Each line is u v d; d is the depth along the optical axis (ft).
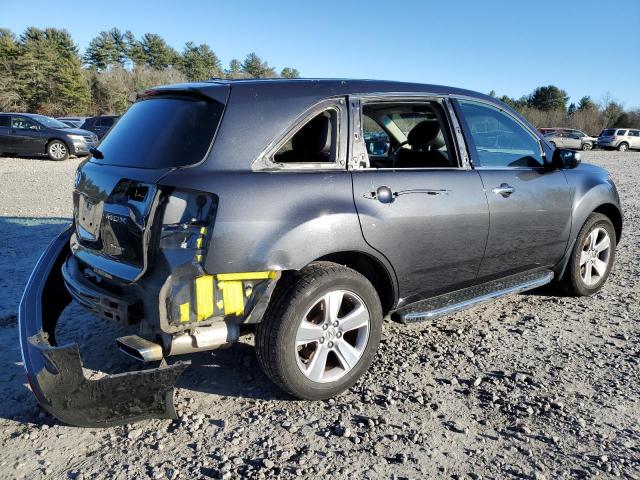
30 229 23.86
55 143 60.80
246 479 8.20
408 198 11.00
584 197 14.97
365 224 10.27
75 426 9.12
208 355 12.16
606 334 13.56
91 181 10.36
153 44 278.67
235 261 8.97
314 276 9.70
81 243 10.84
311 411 10.04
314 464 8.55
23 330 9.89
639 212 31.50
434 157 13.25
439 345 12.80
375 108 12.36
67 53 227.40
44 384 8.60
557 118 214.90
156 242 8.81
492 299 12.85
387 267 10.85
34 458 8.70
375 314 10.62
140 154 9.73
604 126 210.79
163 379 8.61
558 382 11.12
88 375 11.16
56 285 11.46
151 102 10.81
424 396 10.57
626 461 8.67
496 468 8.50
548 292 16.61
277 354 9.52
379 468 8.47
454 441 9.17
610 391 10.77
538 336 13.39
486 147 13.03
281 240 9.26
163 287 8.63
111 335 13.07
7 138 59.77
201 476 8.27
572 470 8.45
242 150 9.43
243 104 9.68
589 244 15.87
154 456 8.75
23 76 193.16
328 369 10.46
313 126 10.46
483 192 12.35
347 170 10.48
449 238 11.71
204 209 8.91
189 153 9.24
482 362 11.98
